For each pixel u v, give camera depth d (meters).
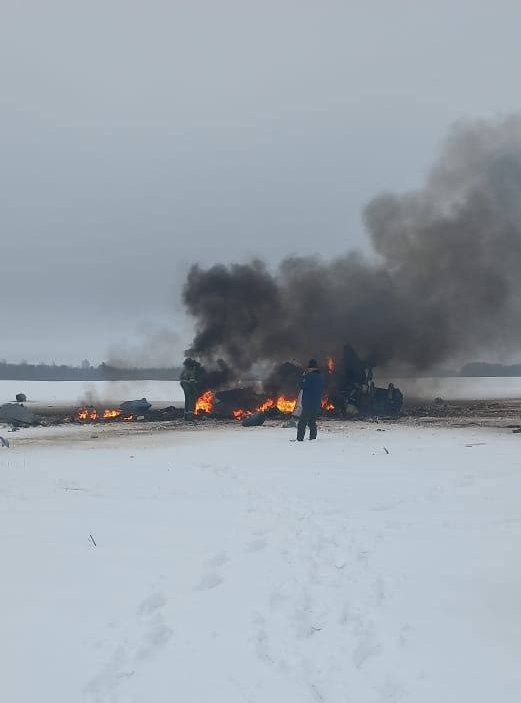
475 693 3.02
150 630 3.90
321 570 5.13
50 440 18.44
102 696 3.15
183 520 6.99
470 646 3.55
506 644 3.56
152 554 5.57
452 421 23.14
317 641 3.82
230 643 3.77
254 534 6.32
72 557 5.47
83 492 9.01
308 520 6.87
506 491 8.28
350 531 6.30
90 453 14.42
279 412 27.12
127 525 6.74
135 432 20.84
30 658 3.53
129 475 10.59
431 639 3.68
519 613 4.01
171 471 11.02
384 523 6.60
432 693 3.04
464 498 7.91
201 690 3.21
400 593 4.48
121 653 3.61
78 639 3.78
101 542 6.00
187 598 4.50
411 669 3.33
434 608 4.16
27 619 4.07
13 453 14.78
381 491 8.52
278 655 3.63
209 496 8.56
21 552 5.63
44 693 3.16
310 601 4.46
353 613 4.18
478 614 4.02
